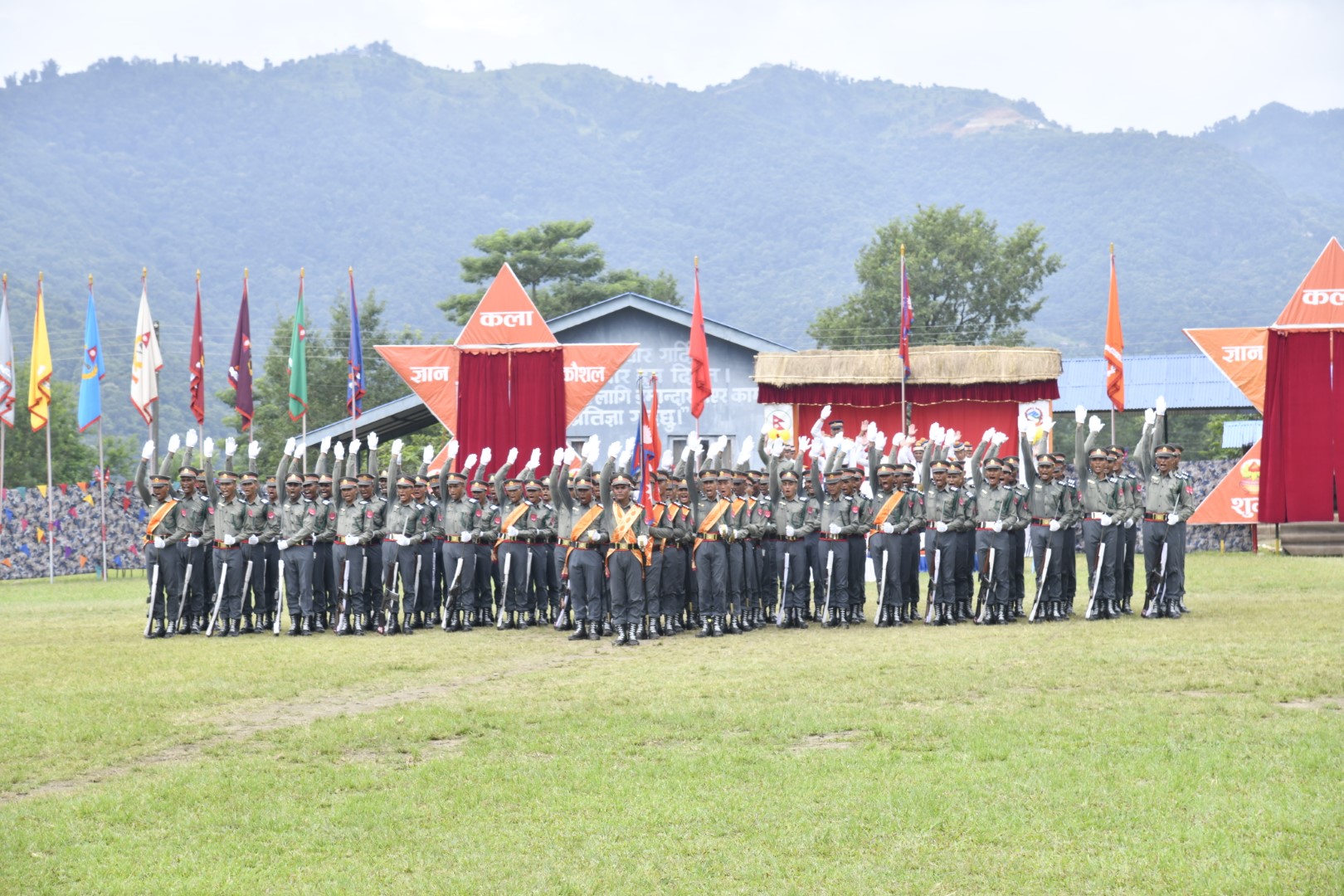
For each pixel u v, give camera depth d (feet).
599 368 100.63
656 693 50.80
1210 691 47.96
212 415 469.98
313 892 29.96
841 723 44.16
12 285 497.87
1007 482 74.79
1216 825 32.48
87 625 80.74
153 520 74.59
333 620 79.82
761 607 77.97
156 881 30.78
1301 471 100.58
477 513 79.15
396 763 41.24
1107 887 28.96
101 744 44.24
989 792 35.73
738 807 35.24
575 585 70.79
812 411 117.29
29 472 232.73
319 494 76.95
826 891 29.37
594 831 33.76
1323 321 100.27
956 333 252.83
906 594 77.66
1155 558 72.64
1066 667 53.36
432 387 102.12
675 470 78.43
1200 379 162.61
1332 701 45.88
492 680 55.83
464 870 31.17
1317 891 28.27
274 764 41.22
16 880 31.07
